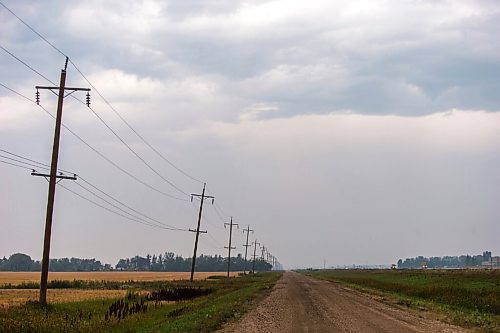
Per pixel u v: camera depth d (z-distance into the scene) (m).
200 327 23.19
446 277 82.69
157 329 23.30
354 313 30.59
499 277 74.62
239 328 23.62
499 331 22.62
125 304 33.50
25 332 22.47
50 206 34.03
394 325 24.44
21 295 51.97
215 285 77.19
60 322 24.91
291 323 25.52
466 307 35.91
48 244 34.19
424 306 36.22
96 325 24.55
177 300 44.75
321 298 44.41
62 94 34.38
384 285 67.50
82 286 74.94
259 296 47.28
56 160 33.97
